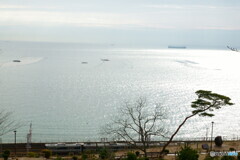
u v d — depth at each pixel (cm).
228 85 18325
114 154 4419
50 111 10225
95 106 11156
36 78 18712
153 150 4947
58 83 17162
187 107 11100
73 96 13275
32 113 9844
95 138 7406
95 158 4294
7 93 13250
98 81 18650
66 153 5403
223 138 7206
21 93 13412
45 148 5431
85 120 9050
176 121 9131
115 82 18362
